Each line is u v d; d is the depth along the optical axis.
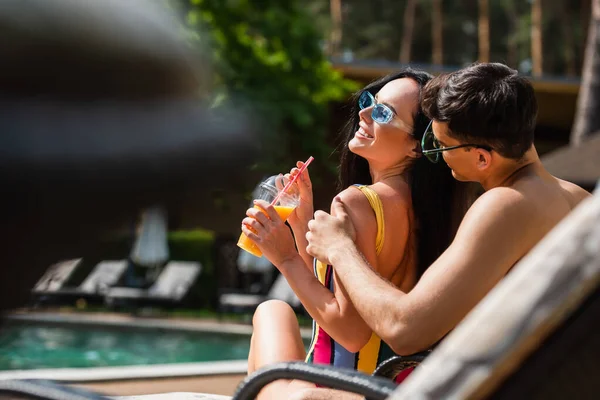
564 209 1.74
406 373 1.92
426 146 1.96
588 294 0.81
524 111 1.76
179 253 16.03
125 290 14.15
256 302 13.36
